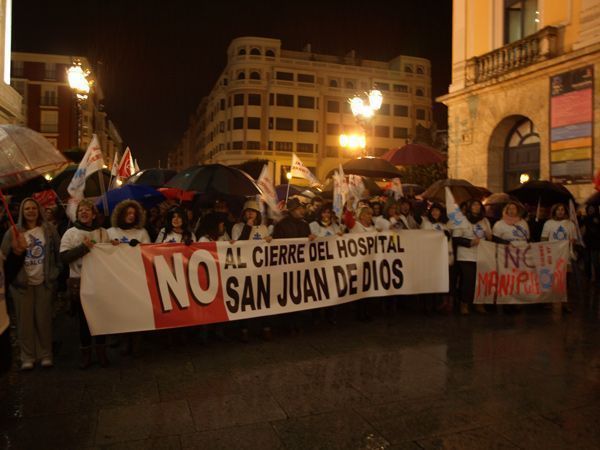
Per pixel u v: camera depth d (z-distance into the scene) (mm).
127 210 5988
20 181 4988
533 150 15859
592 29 13383
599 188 10867
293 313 6598
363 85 71375
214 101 76875
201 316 5957
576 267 8914
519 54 15523
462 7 17891
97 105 70750
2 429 3920
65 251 5344
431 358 5629
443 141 40781
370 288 7273
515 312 7949
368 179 12938
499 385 4820
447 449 3617
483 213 8016
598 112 13188
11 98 19531
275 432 3865
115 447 3635
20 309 5262
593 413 4207
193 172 7664
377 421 4055
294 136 68062
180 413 4195
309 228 7160
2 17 19281
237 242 6246
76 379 5012
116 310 5453
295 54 71312
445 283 7703
